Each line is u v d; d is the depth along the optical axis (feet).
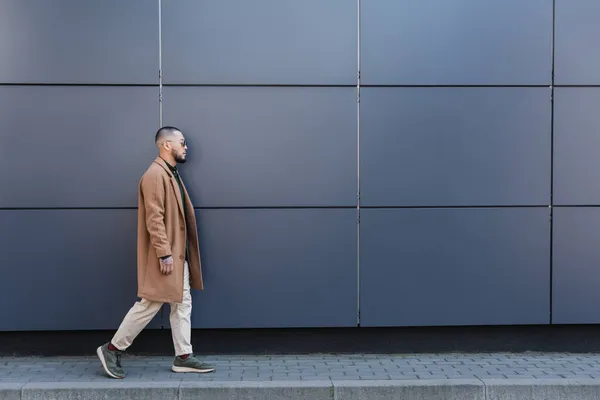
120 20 17.15
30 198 17.12
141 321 15.48
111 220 17.31
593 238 17.87
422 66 17.53
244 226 17.54
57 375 15.69
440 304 17.80
